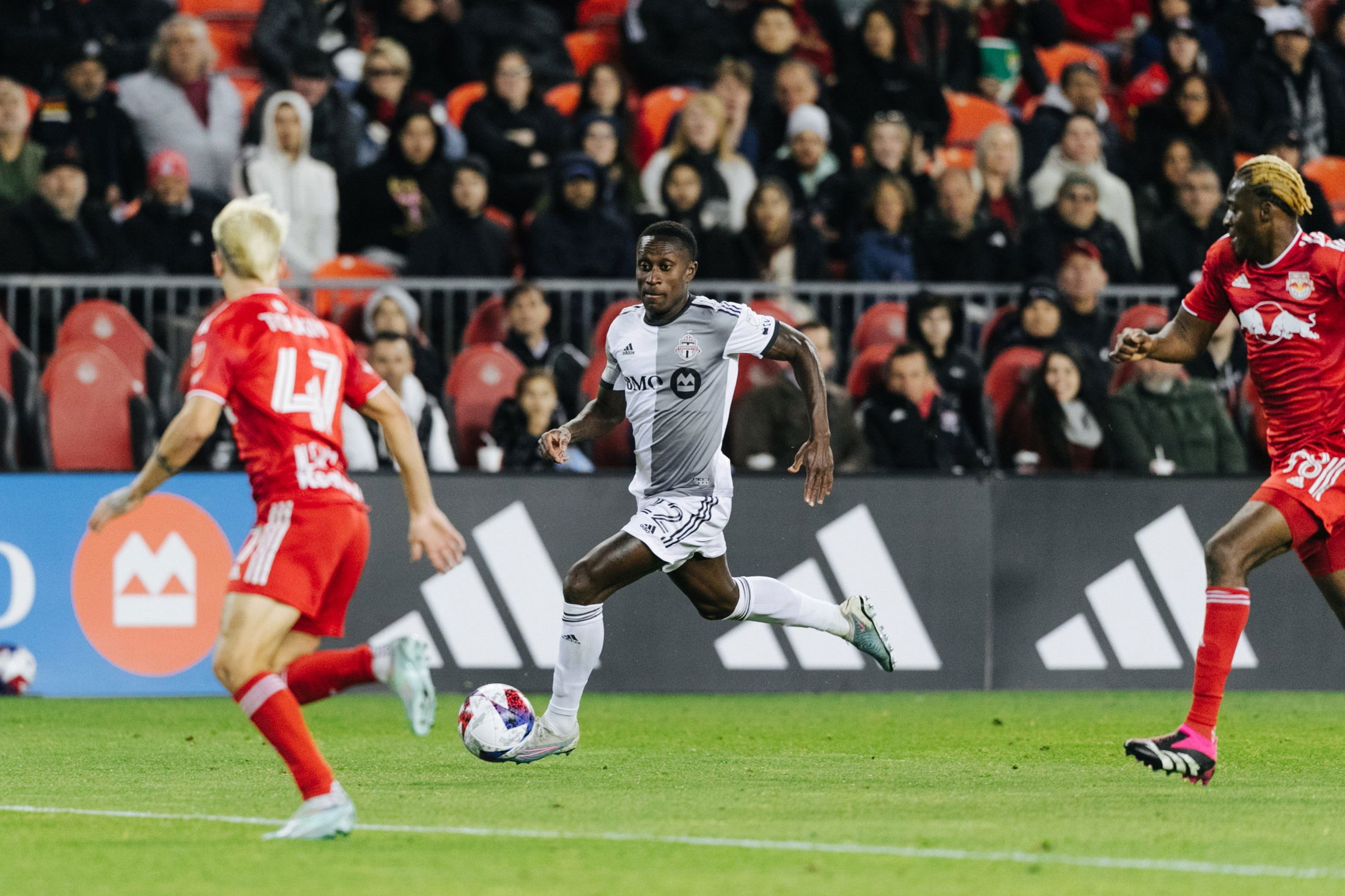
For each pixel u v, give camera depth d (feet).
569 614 79.87
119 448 130.72
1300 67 186.70
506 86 159.43
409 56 177.17
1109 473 130.82
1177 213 151.94
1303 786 74.49
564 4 195.42
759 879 50.62
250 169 150.20
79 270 140.26
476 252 145.07
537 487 125.70
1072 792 71.82
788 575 127.13
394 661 57.26
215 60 176.55
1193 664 130.11
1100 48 202.90
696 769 80.28
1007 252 150.41
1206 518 130.62
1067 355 133.59
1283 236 74.54
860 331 139.44
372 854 55.11
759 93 174.70
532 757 80.89
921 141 165.58
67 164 139.44
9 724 103.76
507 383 134.92
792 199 160.04
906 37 177.88
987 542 129.08
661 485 80.43
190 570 122.62
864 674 127.95
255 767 81.41
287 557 57.21
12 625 120.37
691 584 82.74
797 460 78.43
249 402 57.47
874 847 56.54
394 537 124.26
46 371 129.90
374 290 136.46
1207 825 62.03
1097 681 129.39
